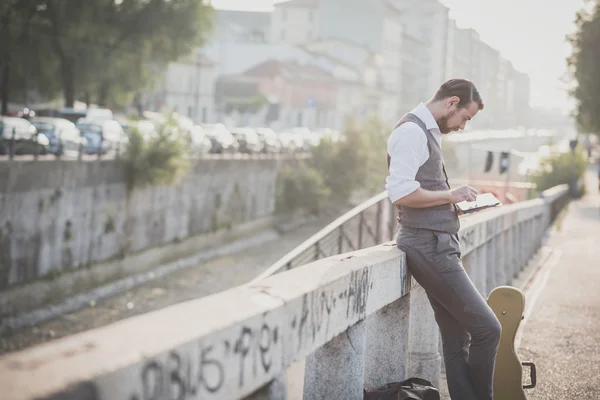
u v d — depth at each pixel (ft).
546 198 80.33
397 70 454.40
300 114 337.93
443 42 498.28
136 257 103.91
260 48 342.64
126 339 6.25
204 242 126.11
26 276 80.84
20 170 79.00
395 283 13.39
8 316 77.66
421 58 499.10
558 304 32.17
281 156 159.94
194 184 122.31
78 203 89.76
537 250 56.65
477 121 483.10
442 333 14.58
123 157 99.55
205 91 300.40
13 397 4.97
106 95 158.20
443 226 13.62
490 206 14.16
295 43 429.79
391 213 28.22
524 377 20.74
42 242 83.35
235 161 137.69
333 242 24.68
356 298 11.37
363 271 11.61
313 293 9.49
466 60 537.24
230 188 136.26
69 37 142.00
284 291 9.06
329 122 355.77
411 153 13.28
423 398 13.65
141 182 101.19
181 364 6.48
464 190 13.26
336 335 10.59
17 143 85.56
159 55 159.43
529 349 24.00
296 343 9.03
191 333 6.72
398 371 14.96
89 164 91.56
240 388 7.58
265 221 152.46
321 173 173.47
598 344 24.82
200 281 108.58
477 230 23.53
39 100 157.17
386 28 432.66
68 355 5.74
